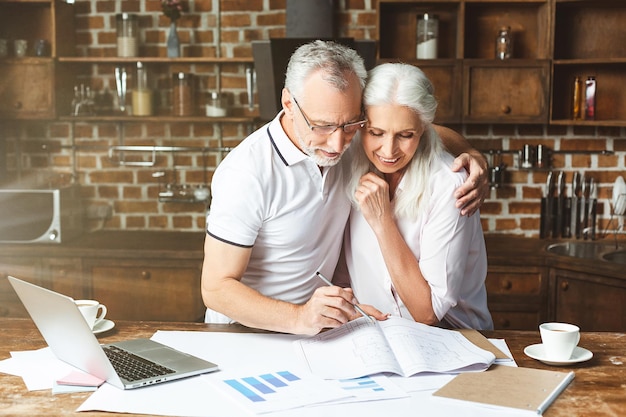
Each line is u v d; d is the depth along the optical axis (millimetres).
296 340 1944
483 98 3877
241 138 4297
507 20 4051
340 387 1649
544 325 1879
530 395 1587
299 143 1966
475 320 2307
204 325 2137
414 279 2076
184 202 4203
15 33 4262
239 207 1995
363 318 1969
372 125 1933
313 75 1833
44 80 4039
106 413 1534
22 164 4359
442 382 1681
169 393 1628
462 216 2053
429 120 1958
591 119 3932
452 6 3992
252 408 1537
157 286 3812
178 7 4074
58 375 1761
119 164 4344
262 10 4195
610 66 4016
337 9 4121
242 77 4246
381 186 2047
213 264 2020
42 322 1776
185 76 4102
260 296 1944
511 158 4152
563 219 4098
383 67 1951
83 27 4285
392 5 4000
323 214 2137
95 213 4320
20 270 3861
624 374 1750
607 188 4125
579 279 3496
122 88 4141
